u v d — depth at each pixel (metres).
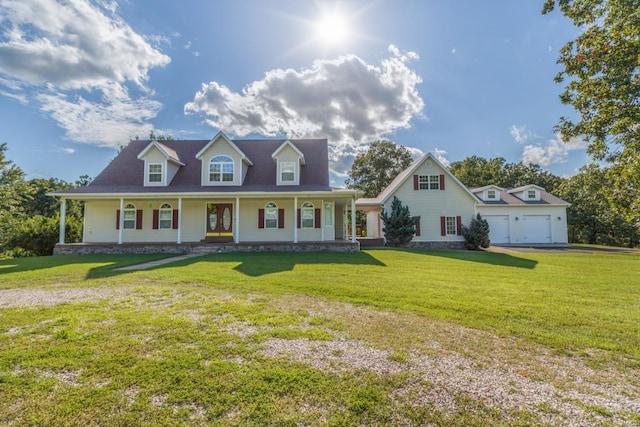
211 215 18.20
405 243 20.89
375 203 23.14
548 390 3.07
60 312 5.37
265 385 3.05
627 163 9.77
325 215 18.50
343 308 5.77
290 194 16.42
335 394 2.92
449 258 13.98
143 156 18.48
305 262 11.70
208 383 3.08
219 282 7.89
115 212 18.08
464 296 6.75
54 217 20.36
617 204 11.14
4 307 5.70
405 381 3.17
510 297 6.70
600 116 9.50
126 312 5.38
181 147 21.19
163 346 3.96
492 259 13.90
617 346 4.14
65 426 2.48
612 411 2.72
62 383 3.10
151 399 2.84
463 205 21.61
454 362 3.62
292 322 4.93
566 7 10.46
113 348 3.88
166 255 14.50
